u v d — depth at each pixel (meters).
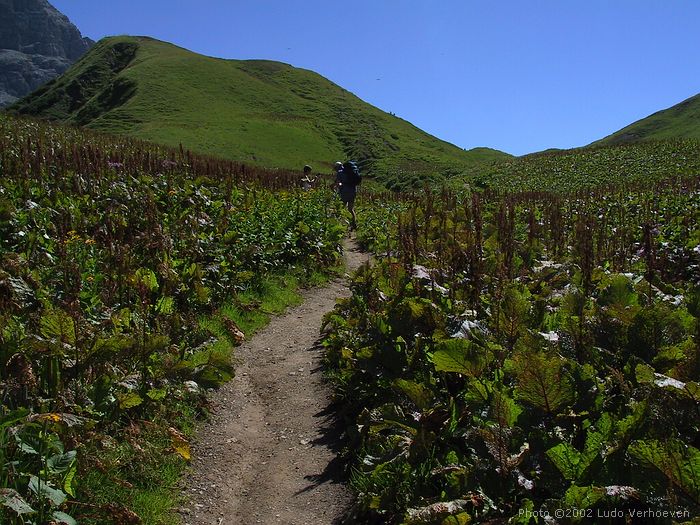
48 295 5.87
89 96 140.75
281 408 6.09
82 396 4.41
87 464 3.94
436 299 6.08
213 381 5.76
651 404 3.52
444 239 9.55
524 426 3.76
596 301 5.52
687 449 2.85
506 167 61.16
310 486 4.60
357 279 8.29
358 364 5.77
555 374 3.64
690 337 4.19
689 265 9.04
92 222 9.24
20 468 3.46
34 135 28.86
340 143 116.06
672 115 128.50
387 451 4.28
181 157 18.59
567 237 12.13
